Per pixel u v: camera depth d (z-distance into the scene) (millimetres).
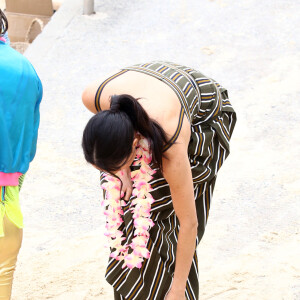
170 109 8953
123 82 9547
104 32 27609
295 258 14117
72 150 20078
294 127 20234
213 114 10398
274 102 21734
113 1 30375
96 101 9727
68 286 13695
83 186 18219
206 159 10359
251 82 23109
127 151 7941
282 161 18500
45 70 25141
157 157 8430
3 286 11055
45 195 17750
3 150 9891
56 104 22859
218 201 16812
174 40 26438
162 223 10547
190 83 9930
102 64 25250
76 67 25219
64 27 28062
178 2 29672
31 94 10117
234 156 18953
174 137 8680
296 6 28297
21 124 10062
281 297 12859
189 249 9727
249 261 14180
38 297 13352
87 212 16906
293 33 26078
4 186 10305
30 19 34500
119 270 10914
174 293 10203
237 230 15484
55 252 15039
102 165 7996
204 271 13938
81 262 14578
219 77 23547
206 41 26125
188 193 9109
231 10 28406
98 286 13664
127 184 10430
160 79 9555
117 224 10461
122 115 7992
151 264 10492
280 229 15352
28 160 10492
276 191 17047
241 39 26047
